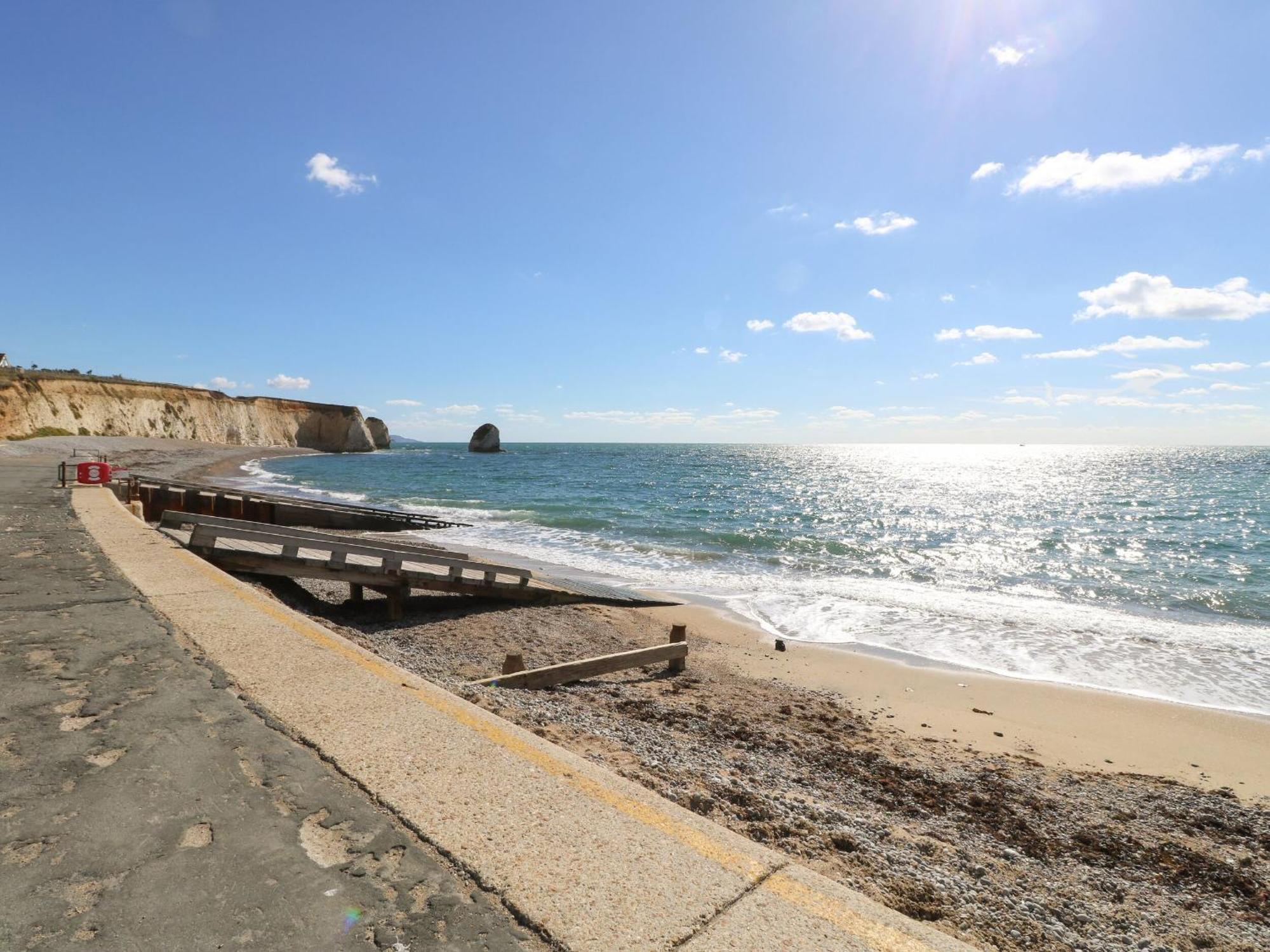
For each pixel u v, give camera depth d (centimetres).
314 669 413
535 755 306
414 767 290
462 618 1125
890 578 1781
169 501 2122
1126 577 1838
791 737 707
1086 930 377
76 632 484
